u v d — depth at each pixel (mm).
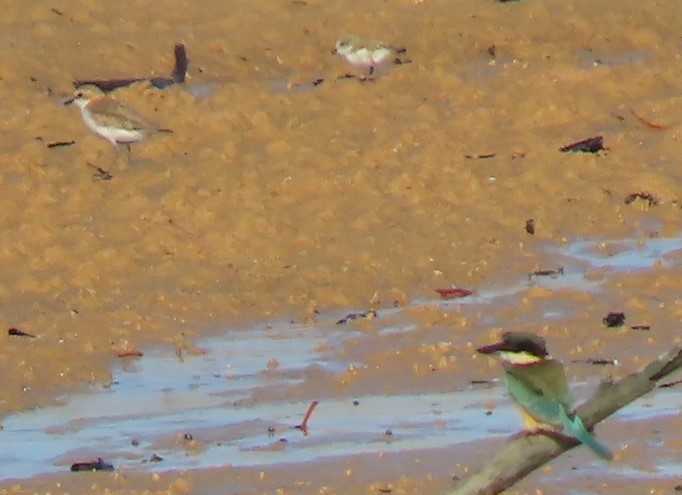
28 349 15750
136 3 27016
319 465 12953
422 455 13039
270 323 16500
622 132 21469
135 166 20875
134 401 14594
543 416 10953
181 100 22766
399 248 18219
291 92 23391
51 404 14633
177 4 27000
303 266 17859
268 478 12750
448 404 14188
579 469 12633
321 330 16219
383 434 13516
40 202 19719
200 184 20188
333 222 18953
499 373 14781
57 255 18172
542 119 21812
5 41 25328
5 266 18109
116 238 18766
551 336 15656
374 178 19938
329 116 22234
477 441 13281
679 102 22266
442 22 25688
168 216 19141
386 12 26203
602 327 15812
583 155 20609
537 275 17469
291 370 15148
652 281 16984
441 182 19781
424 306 16609
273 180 20062
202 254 18219
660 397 13914
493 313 16359
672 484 12352
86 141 21359
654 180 19688
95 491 12656
